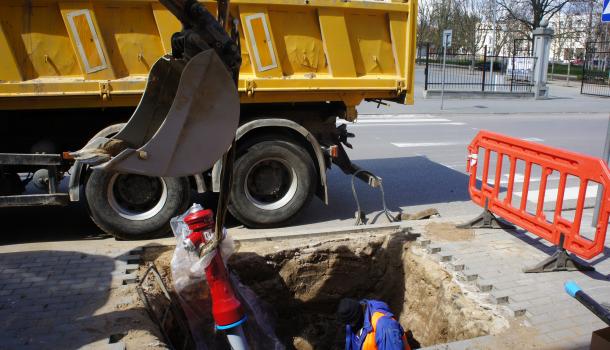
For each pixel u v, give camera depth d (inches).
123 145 139.5
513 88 927.7
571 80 1370.6
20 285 170.9
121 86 210.5
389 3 242.7
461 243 215.5
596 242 171.3
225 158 141.4
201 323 180.7
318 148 241.8
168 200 218.5
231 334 155.9
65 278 177.0
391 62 253.4
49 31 202.5
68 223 245.6
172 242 214.2
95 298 163.5
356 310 160.4
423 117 666.8
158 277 183.3
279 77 233.1
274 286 213.8
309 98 243.4
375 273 227.3
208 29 119.6
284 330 219.8
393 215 267.7
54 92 203.8
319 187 252.4
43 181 213.3
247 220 236.2
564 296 169.8
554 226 190.2
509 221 220.5
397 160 413.4
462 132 551.2
